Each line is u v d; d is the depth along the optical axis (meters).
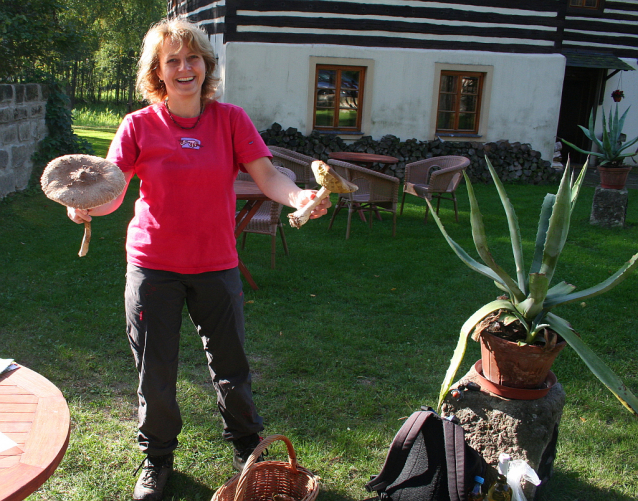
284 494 2.24
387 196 6.76
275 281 5.00
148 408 2.24
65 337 3.68
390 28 11.11
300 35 10.74
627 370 3.60
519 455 2.37
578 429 2.95
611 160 7.69
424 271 5.51
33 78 8.39
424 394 3.23
